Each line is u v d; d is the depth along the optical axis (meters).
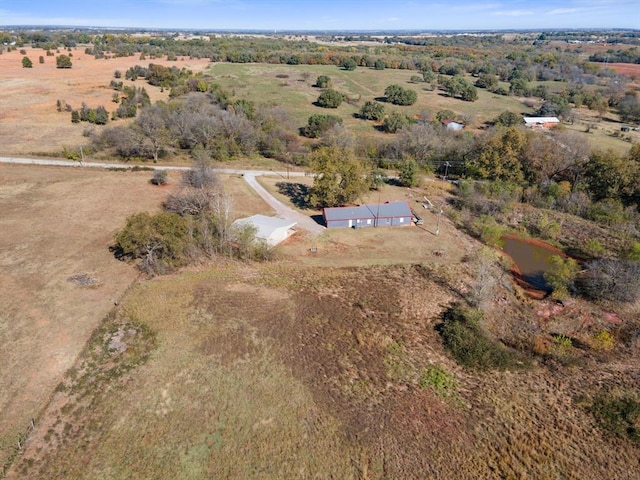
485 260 48.34
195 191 63.91
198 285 43.91
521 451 27.94
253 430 28.58
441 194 73.69
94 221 56.56
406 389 32.44
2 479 24.69
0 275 43.53
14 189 65.25
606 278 46.09
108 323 37.75
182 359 34.09
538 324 41.66
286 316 39.94
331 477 25.88
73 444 27.05
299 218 61.62
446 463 26.94
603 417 30.72
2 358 33.12
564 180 74.56
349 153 66.25
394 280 47.28
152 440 27.55
